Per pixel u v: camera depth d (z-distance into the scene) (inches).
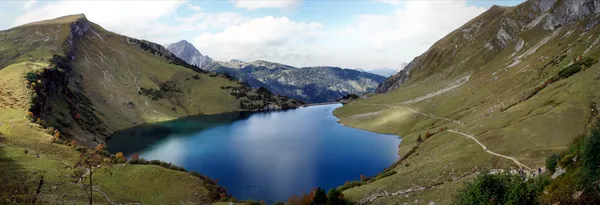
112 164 4143.7
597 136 1423.5
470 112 6067.9
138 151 6451.8
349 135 7288.4
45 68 7687.0
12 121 5310.0
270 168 5113.2
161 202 3452.3
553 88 4269.2
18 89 6378.0
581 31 6565.0
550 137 3085.6
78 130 7032.5
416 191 2824.8
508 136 3388.3
